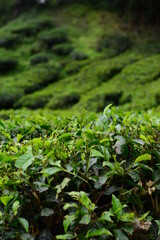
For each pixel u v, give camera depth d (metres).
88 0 46.88
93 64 27.62
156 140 2.25
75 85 23.64
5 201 1.72
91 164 1.88
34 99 21.70
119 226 1.78
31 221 1.85
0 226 1.71
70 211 1.81
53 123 3.20
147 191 2.04
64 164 1.95
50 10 46.03
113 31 37.84
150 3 39.50
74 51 31.83
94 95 18.28
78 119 2.89
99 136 2.18
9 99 22.86
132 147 2.12
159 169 2.06
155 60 24.56
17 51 33.34
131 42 34.75
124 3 43.44
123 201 2.01
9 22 45.62
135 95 16.94
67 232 1.70
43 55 31.20
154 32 37.31
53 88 24.09
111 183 1.98
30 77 26.44
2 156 2.03
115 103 18.02
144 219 1.91
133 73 22.50
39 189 1.83
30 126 2.81
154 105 14.13
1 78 27.92
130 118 2.61
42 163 1.92
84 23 41.22
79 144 2.00
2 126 2.95
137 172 1.95
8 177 1.91
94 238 1.72
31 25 37.47
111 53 31.48
